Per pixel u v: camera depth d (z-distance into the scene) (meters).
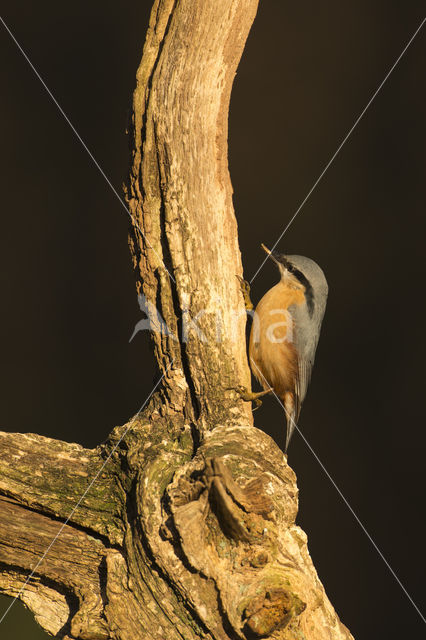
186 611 5.23
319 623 5.50
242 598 5.09
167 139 6.05
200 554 5.15
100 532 5.81
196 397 6.21
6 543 5.82
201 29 5.95
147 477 5.59
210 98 6.09
